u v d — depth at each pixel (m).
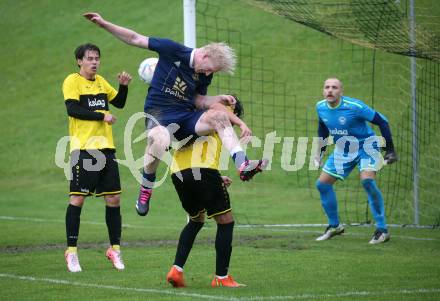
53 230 37.03
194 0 34.72
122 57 79.50
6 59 87.25
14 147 69.44
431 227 38.59
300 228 38.12
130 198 52.25
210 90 64.12
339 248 30.00
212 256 27.67
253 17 77.44
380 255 27.69
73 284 21.61
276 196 51.03
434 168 50.34
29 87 80.44
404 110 56.81
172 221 42.16
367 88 61.69
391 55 64.25
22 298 19.55
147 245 31.34
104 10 89.75
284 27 74.56
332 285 21.16
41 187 58.72
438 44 33.12
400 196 47.25
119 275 23.33
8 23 94.56
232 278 22.17
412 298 19.11
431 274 23.11
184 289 20.70
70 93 24.44
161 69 21.00
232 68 21.17
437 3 50.09
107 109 25.28
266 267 24.72
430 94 53.72
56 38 88.12
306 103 62.09
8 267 25.12
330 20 35.91
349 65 65.75
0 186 60.09
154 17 83.94
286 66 68.31
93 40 84.81
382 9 37.19
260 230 37.25
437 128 53.97
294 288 20.69
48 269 24.67
